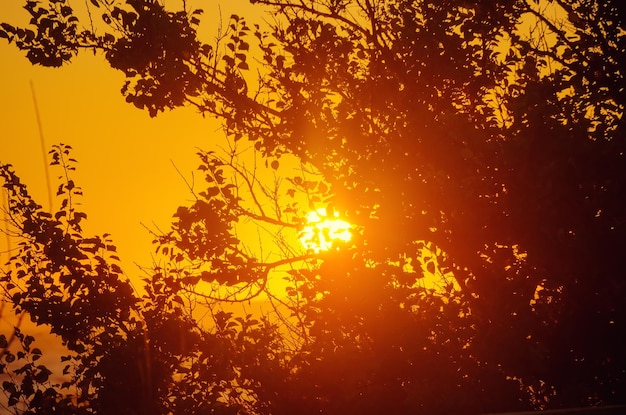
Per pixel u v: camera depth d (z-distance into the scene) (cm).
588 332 3219
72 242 3747
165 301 3838
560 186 2967
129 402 3672
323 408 3519
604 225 3033
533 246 3127
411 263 3481
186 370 3694
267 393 3559
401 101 3834
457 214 3306
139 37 3762
